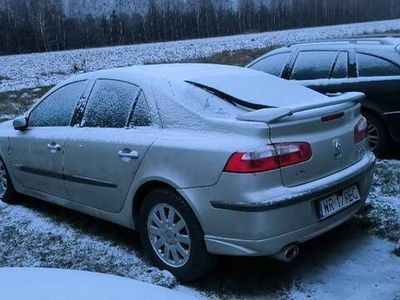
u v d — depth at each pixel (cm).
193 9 8688
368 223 500
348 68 742
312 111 398
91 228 544
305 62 780
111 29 8044
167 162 410
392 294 384
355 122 448
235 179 369
